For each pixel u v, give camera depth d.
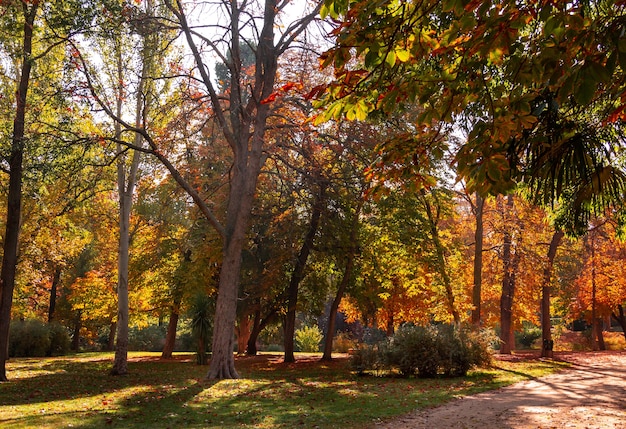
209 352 25.31
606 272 32.91
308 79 17.25
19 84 17.08
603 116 4.45
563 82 3.32
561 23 3.42
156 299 28.47
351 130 17.44
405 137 4.83
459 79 3.96
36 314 40.44
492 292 31.55
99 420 9.70
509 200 27.61
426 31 4.04
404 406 11.55
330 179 18.59
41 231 26.23
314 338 40.03
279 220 21.84
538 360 25.58
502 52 3.70
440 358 18.28
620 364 23.41
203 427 9.20
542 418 9.88
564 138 4.01
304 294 28.50
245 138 18.22
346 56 3.75
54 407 11.28
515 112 3.76
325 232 22.98
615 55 2.91
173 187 22.31
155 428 9.11
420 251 23.19
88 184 17.66
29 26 15.41
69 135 16.22
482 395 13.56
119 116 19.11
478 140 3.86
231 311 17.23
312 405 11.73
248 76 21.38
